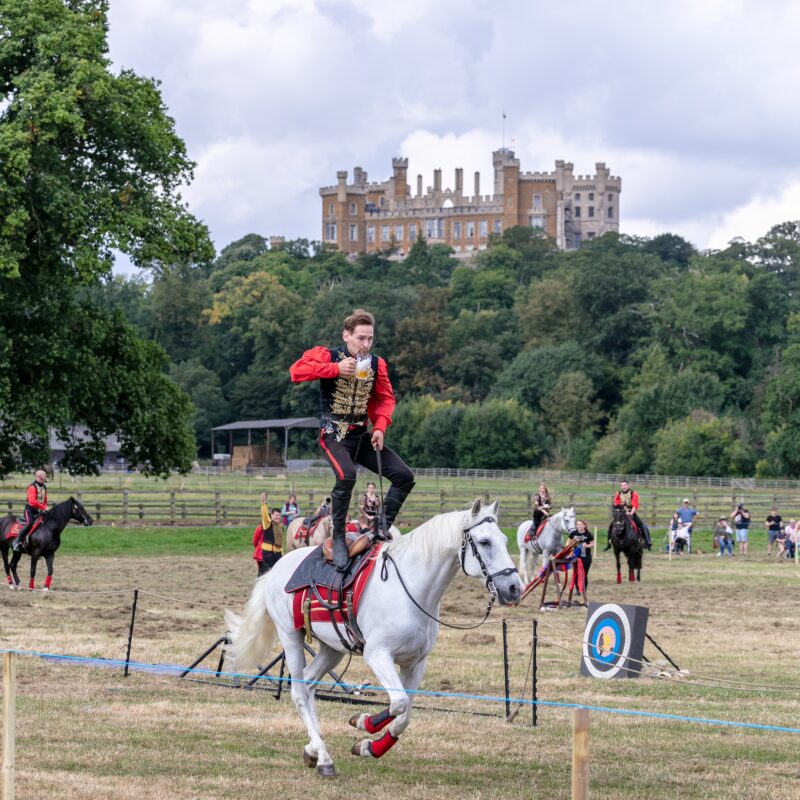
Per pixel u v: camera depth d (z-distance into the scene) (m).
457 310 165.25
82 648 16.53
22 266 36.50
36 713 12.09
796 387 97.81
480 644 18.23
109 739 11.11
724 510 56.78
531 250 194.12
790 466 96.50
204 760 10.41
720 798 9.55
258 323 147.50
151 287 165.62
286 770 10.16
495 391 129.50
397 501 10.08
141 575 29.62
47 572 27.23
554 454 116.69
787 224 157.25
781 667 16.44
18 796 9.11
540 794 9.53
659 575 33.31
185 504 46.75
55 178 34.72
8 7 36.03
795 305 127.56
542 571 24.61
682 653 17.69
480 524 9.51
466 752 11.00
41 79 34.75
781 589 28.89
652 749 11.33
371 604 9.60
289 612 10.46
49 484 74.94
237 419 142.88
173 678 14.36
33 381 37.94
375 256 198.12
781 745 11.56
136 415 39.47
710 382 110.19
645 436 106.69
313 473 103.00
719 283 125.50
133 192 37.81
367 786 9.66
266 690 13.77
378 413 10.08
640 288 134.25
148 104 39.00
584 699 13.82
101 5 39.50
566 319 139.62
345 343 10.00
